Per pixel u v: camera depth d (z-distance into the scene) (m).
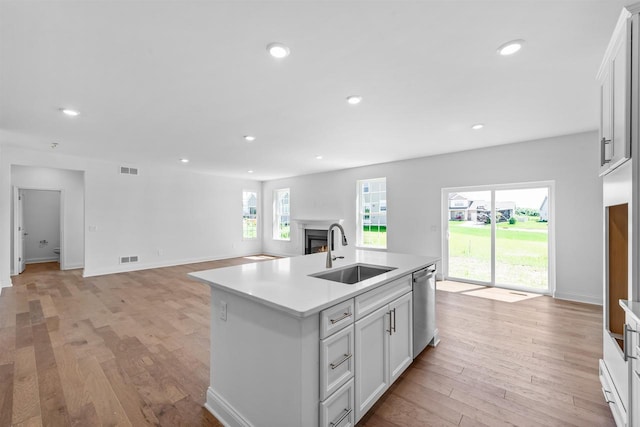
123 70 2.28
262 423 1.59
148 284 5.27
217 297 1.90
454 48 2.01
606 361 1.90
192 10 1.61
